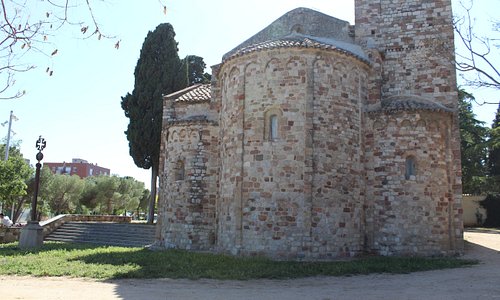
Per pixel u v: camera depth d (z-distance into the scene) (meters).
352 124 18.95
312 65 18.23
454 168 19.78
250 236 17.64
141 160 33.81
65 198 56.16
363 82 20.06
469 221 42.78
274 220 17.39
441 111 19.61
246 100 18.75
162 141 24.44
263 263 15.51
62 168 104.62
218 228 19.61
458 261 16.86
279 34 23.20
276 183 17.61
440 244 18.91
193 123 22.55
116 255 17.97
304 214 17.19
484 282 12.55
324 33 22.69
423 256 18.55
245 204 17.98
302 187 17.36
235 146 18.77
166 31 34.62
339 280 13.09
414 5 21.97
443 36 21.20
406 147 19.38
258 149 18.11
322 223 17.38
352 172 18.67
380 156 19.59
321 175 17.64
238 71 19.33
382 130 19.75
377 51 20.75
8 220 30.12
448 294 10.74
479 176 45.53
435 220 19.02
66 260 16.64
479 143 43.59
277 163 17.72
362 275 13.98
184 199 22.11
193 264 15.38
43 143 24.17
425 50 21.38
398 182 19.20
